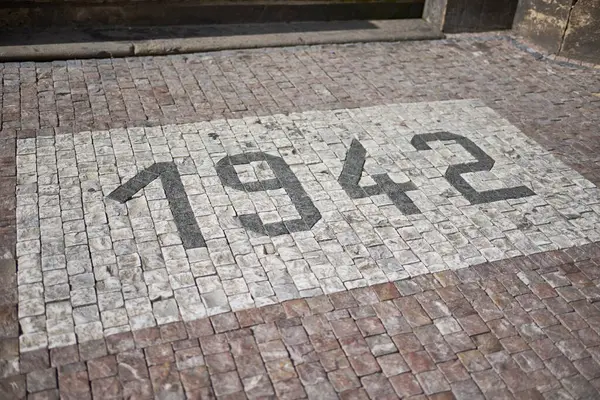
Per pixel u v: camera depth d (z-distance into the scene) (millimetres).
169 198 5086
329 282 4355
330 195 5270
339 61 7852
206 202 5074
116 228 4711
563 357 3895
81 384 3510
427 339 3967
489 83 7578
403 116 6609
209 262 4457
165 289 4195
